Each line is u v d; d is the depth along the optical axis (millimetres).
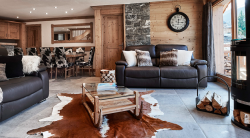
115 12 4797
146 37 4617
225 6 3820
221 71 4016
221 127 1437
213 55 3904
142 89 3170
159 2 4512
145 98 2449
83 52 5832
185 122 1552
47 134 1313
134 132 1343
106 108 1525
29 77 2076
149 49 3959
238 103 1531
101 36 4902
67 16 6246
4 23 6289
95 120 1444
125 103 1743
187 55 3490
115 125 1490
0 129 1425
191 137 1265
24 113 1830
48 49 4441
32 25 6621
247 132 1338
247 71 1359
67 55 4492
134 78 3244
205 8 4070
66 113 1825
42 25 6570
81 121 1595
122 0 4348
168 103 2178
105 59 5031
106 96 1552
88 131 1371
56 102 2285
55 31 6492
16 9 5219
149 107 2000
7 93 1530
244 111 1442
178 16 4441
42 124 1528
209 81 3943
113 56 5000
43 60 4574
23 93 1765
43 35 6590
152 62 3854
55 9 5262
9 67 2012
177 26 4461
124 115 1752
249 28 1726
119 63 3342
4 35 6301
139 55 3617
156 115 1738
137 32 4645
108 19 4961
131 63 3562
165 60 3520
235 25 3082
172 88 3227
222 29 3996
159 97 2508
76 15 6102
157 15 4551
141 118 1634
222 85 3445
